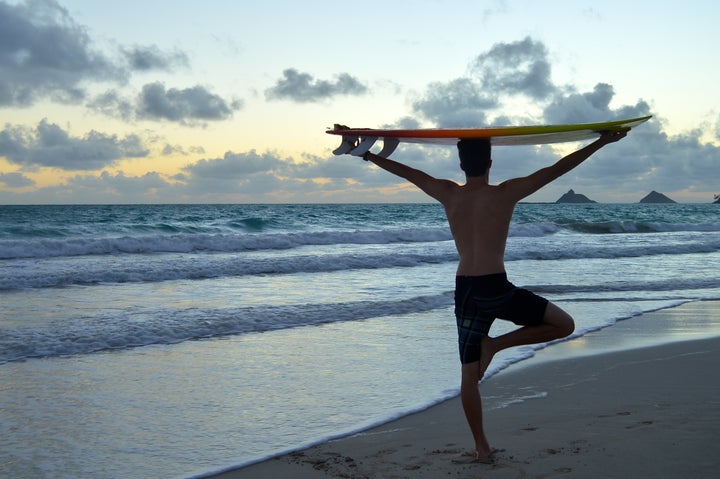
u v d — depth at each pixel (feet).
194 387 17.17
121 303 30.30
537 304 11.22
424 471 11.29
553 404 15.52
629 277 43.11
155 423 14.29
